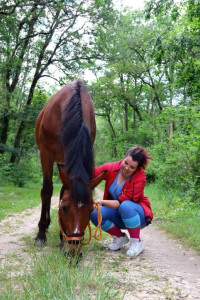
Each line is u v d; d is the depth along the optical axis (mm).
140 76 23734
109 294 2428
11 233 5176
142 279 2977
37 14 17688
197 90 9938
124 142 27062
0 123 19859
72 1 16953
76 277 2639
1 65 16203
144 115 28656
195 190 7676
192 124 9641
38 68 20141
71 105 3482
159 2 9148
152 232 5531
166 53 9766
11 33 15461
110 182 3982
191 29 9156
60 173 3021
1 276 2824
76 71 20172
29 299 2242
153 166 13000
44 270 2756
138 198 3879
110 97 26203
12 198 11133
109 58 20625
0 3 14164
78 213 2830
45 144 4250
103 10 18406
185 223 5680
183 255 4055
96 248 4113
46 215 4305
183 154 9289
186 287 2820
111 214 3961
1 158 18578
